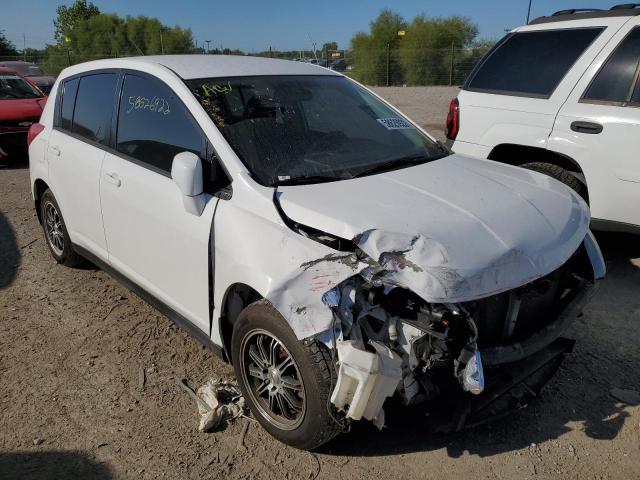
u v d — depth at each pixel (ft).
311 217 8.82
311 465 9.18
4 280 16.07
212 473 9.09
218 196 10.00
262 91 11.71
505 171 11.50
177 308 11.39
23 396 10.98
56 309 14.32
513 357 8.70
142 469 9.18
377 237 8.21
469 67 97.81
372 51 102.68
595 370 11.47
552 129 15.75
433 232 8.42
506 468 9.05
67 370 11.79
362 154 11.29
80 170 13.66
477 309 8.46
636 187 14.32
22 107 31.73
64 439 9.86
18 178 28.48
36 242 18.98
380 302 8.16
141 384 11.30
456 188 10.05
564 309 9.80
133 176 11.80
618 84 14.88
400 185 10.00
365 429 9.95
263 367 9.52
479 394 8.71
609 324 13.11
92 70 14.23
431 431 8.86
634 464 9.08
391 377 7.81
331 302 7.86
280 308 8.01
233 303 10.03
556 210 9.91
